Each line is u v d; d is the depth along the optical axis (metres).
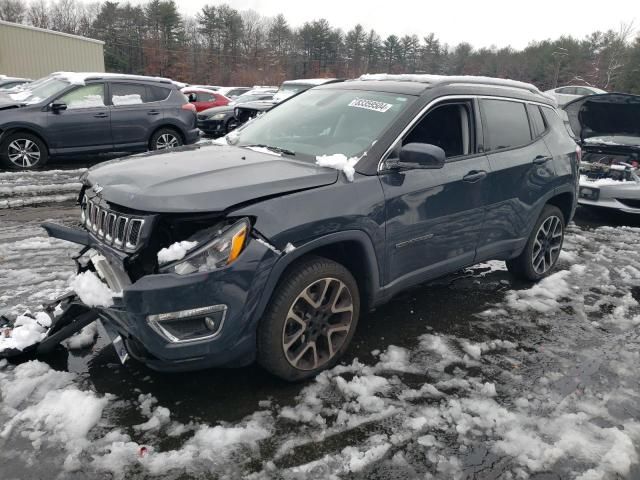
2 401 2.66
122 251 2.58
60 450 2.36
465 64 76.81
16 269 4.41
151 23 68.44
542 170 4.35
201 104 17.56
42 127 8.77
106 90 9.53
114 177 2.84
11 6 73.38
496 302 4.29
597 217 7.77
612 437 2.63
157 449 2.40
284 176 2.80
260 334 2.74
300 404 2.77
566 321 3.99
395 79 3.97
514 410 2.83
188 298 2.42
